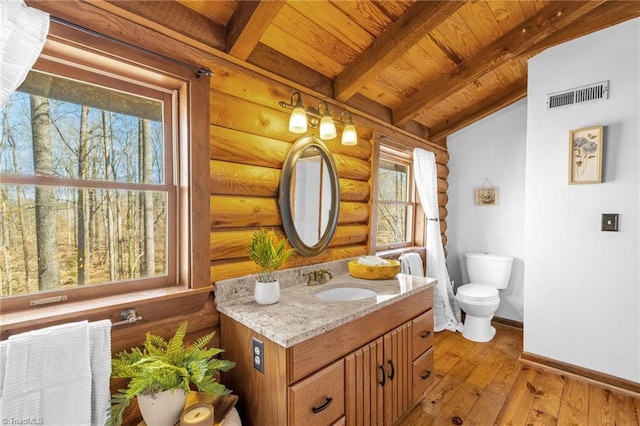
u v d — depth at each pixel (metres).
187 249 1.35
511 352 2.59
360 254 2.36
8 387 0.87
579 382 2.14
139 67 1.19
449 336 2.92
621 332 2.03
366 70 1.88
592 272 2.14
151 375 0.99
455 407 1.88
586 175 2.14
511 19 2.01
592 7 1.81
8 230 1.04
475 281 3.18
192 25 1.36
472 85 2.72
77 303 1.13
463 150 3.44
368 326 1.46
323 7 1.56
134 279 1.30
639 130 1.96
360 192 2.34
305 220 1.87
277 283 1.48
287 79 1.76
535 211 2.39
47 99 1.10
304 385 1.15
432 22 1.61
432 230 3.01
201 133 1.36
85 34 1.05
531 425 1.72
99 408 1.02
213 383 1.13
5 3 0.88
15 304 1.04
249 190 1.60
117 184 1.24
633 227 1.99
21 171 1.06
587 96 2.15
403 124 2.69
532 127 2.41
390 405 1.60
